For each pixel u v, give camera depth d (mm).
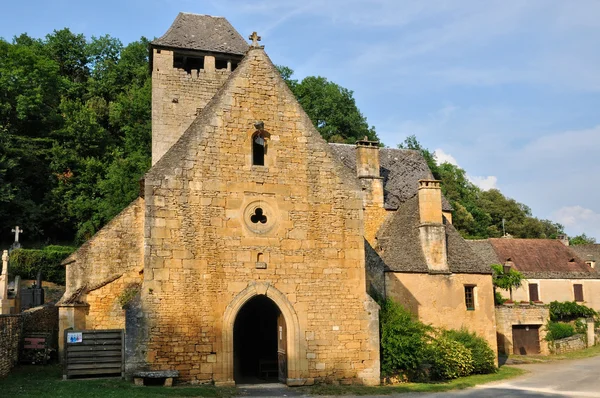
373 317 20234
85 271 23203
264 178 19797
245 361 24891
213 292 18547
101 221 46312
